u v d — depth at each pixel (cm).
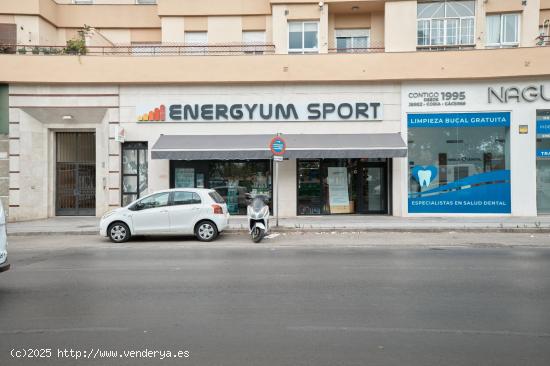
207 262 930
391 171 1788
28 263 939
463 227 1419
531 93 1700
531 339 477
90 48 1870
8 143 1759
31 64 1741
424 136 1756
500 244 1173
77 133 1873
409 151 1756
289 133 1772
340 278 769
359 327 517
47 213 1816
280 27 1934
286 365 412
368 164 1811
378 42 1998
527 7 1869
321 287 706
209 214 1244
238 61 1753
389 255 1006
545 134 1711
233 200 1805
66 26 2111
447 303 614
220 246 1164
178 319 550
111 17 2128
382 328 514
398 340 475
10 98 1759
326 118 1766
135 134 1780
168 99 1783
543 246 1140
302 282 741
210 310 587
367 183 1817
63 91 1770
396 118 1758
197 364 416
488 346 458
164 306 607
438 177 1750
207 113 1777
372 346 459
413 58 1720
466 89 1731
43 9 1977
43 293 682
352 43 2023
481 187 1736
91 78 1755
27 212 1766
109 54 1936
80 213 1861
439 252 1046
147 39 2144
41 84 1764
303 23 1950
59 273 830
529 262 912
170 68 1755
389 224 1502
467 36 1869
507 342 469
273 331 505
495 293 665
